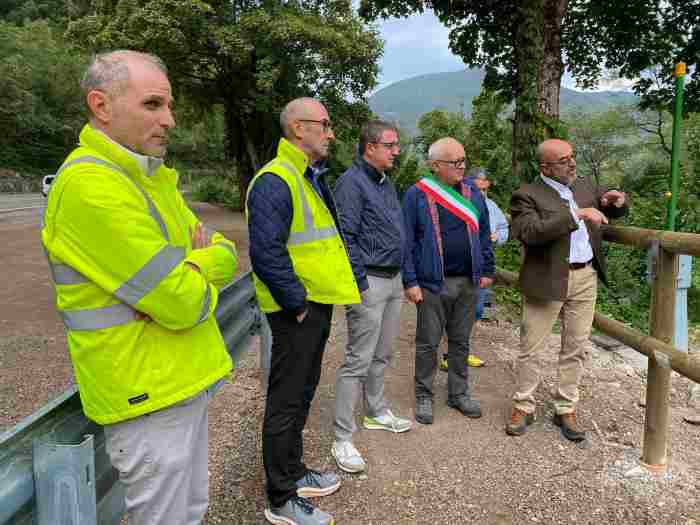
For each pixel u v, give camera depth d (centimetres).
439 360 458
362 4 1177
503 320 580
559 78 889
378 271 288
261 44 1819
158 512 159
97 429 168
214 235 186
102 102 149
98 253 140
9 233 1454
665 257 270
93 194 139
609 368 436
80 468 137
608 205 320
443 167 335
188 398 159
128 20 1706
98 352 146
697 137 1295
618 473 282
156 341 152
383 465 291
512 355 472
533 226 295
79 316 146
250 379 397
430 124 2175
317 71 1956
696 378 239
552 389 393
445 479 278
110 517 176
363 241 288
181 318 149
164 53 1820
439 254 334
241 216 2320
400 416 351
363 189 289
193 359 159
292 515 236
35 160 4388
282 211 224
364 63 1966
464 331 354
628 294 648
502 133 1802
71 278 145
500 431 330
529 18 851
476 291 352
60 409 154
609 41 1242
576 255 308
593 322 342
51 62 4456
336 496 263
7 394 406
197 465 181
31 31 4738
